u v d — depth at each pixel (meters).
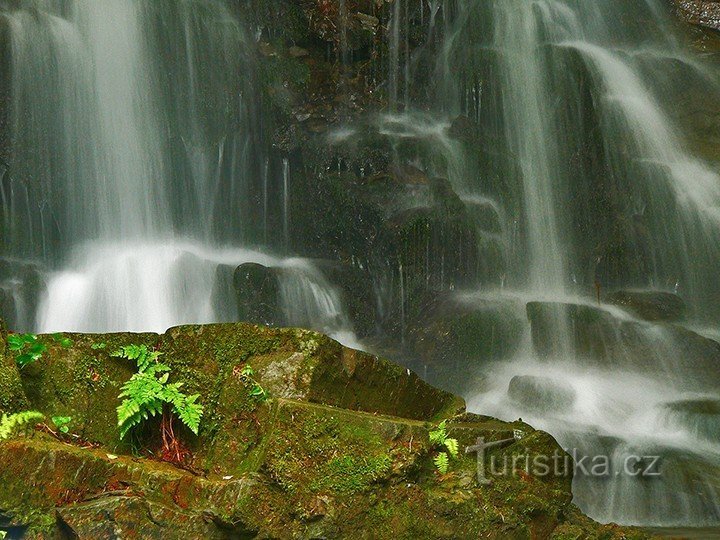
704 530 7.87
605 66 16.95
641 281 14.80
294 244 14.88
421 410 5.77
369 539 4.76
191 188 14.91
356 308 13.47
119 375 5.05
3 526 4.25
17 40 13.51
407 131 16.20
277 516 4.60
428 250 13.64
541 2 17.98
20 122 13.49
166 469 4.68
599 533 5.70
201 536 4.48
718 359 11.60
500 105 16.62
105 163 14.20
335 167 14.95
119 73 14.45
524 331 12.17
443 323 12.23
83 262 13.65
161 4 14.91
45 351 4.87
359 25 17.08
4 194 13.33
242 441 4.87
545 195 15.86
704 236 15.45
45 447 4.39
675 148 16.59
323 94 16.48
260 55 16.16
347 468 4.80
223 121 15.17
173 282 12.80
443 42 17.72
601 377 11.40
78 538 4.29
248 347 5.17
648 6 19.53
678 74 17.64
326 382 5.18
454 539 5.02
